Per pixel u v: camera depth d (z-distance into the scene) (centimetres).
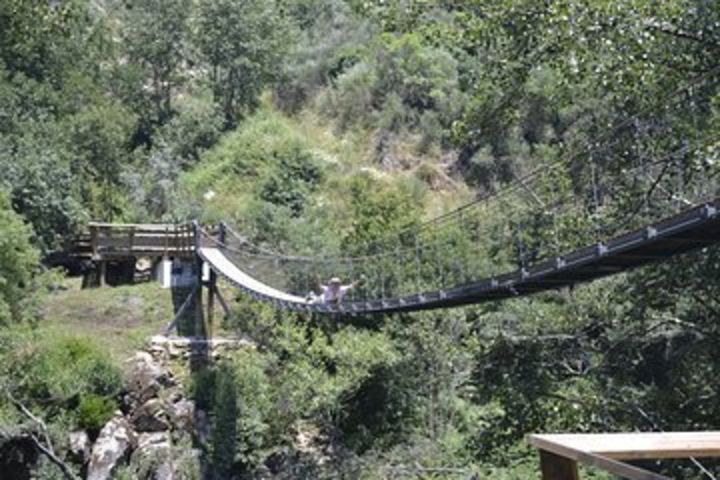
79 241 2178
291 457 1514
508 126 1016
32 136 2289
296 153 2981
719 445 197
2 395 1283
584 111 1284
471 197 3000
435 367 1662
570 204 1045
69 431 1341
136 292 2039
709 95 812
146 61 3356
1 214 1563
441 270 1758
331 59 3606
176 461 1412
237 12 3462
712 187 827
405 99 3331
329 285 1364
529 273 756
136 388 1541
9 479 1290
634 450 192
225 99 3397
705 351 887
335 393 1596
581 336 1065
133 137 3072
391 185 2931
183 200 2689
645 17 788
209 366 1700
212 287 1950
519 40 887
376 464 1391
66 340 1529
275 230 2406
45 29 1647
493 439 1074
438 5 955
